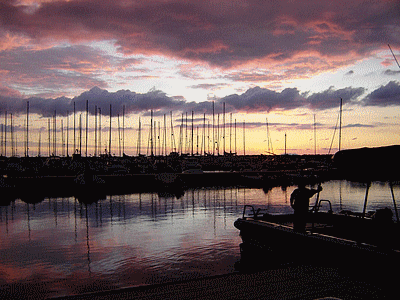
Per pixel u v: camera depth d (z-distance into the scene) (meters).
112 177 49.25
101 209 30.02
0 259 14.35
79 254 14.96
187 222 22.97
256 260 13.29
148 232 19.64
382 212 9.91
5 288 10.95
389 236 9.79
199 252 14.84
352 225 12.98
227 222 22.86
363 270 9.00
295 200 11.82
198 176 55.72
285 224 14.34
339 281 8.43
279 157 83.12
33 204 34.03
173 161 68.12
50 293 10.48
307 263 10.60
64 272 12.50
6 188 39.56
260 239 13.25
